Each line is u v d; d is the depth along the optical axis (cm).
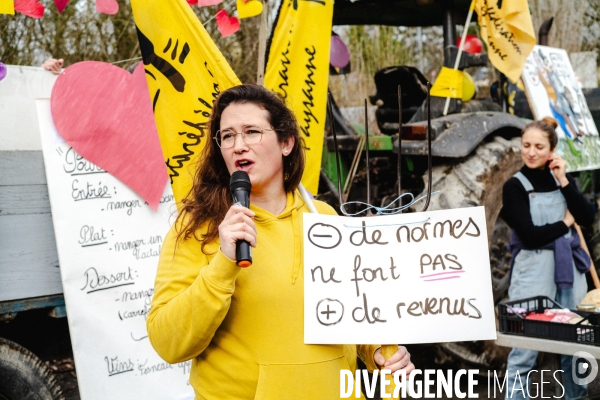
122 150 328
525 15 474
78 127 315
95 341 315
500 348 444
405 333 174
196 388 180
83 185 316
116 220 327
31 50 673
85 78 318
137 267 331
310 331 171
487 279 177
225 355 173
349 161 508
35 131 341
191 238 176
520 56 477
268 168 176
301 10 386
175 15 325
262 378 169
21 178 298
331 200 491
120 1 704
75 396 350
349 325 174
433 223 180
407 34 898
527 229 384
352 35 845
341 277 176
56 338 342
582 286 407
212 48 325
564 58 604
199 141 329
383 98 527
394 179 511
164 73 324
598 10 972
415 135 449
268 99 179
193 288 160
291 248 179
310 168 390
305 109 389
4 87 333
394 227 180
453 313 176
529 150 386
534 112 529
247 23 772
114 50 701
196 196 179
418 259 179
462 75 480
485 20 480
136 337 328
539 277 389
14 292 292
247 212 158
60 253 306
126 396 322
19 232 296
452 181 445
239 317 171
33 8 330
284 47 381
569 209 393
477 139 446
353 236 179
